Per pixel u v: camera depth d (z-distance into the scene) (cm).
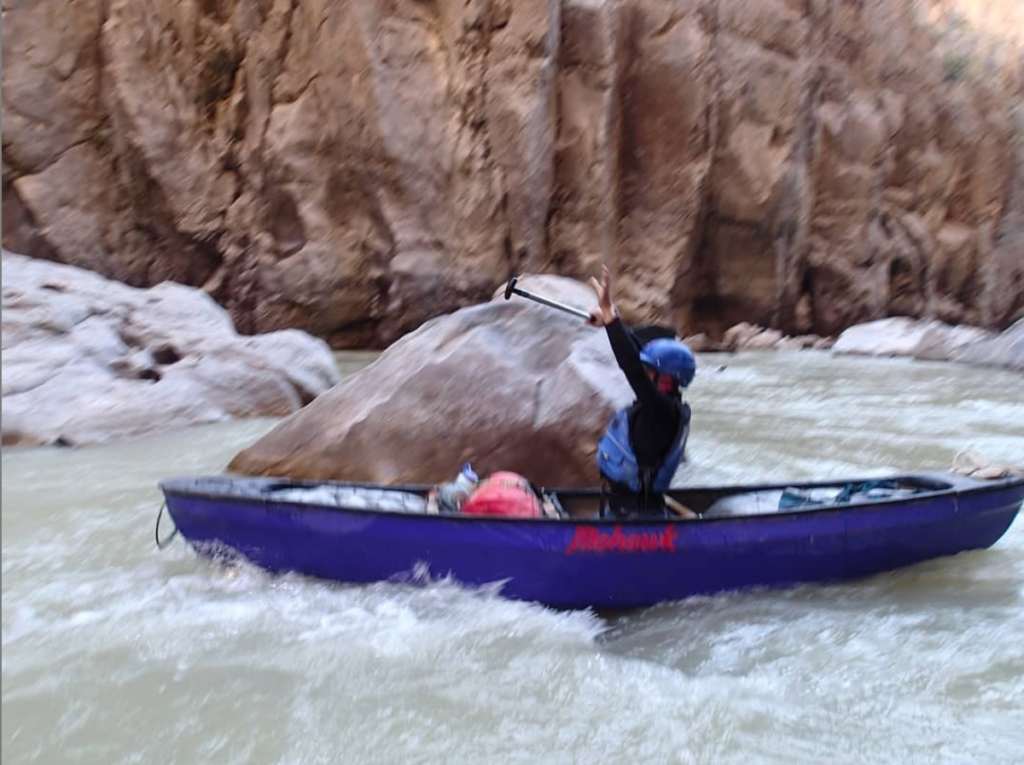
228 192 1426
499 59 1512
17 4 1282
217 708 268
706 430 775
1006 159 2078
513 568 348
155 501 512
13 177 1299
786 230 1748
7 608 345
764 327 1789
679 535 347
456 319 570
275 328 1425
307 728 256
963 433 766
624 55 1653
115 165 1365
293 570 370
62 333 793
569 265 1614
